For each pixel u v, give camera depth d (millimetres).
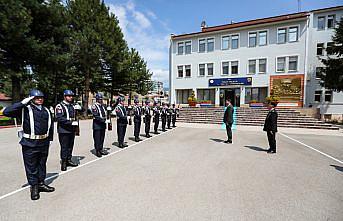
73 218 3227
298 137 11953
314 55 25797
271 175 5270
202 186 4516
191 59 29344
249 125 18109
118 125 8523
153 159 6754
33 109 4059
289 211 3496
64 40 17922
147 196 4004
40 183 4176
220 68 27625
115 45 22812
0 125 15508
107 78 27734
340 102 24656
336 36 20094
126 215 3318
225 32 27266
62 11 17672
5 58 15414
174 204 3695
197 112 22156
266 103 22203
